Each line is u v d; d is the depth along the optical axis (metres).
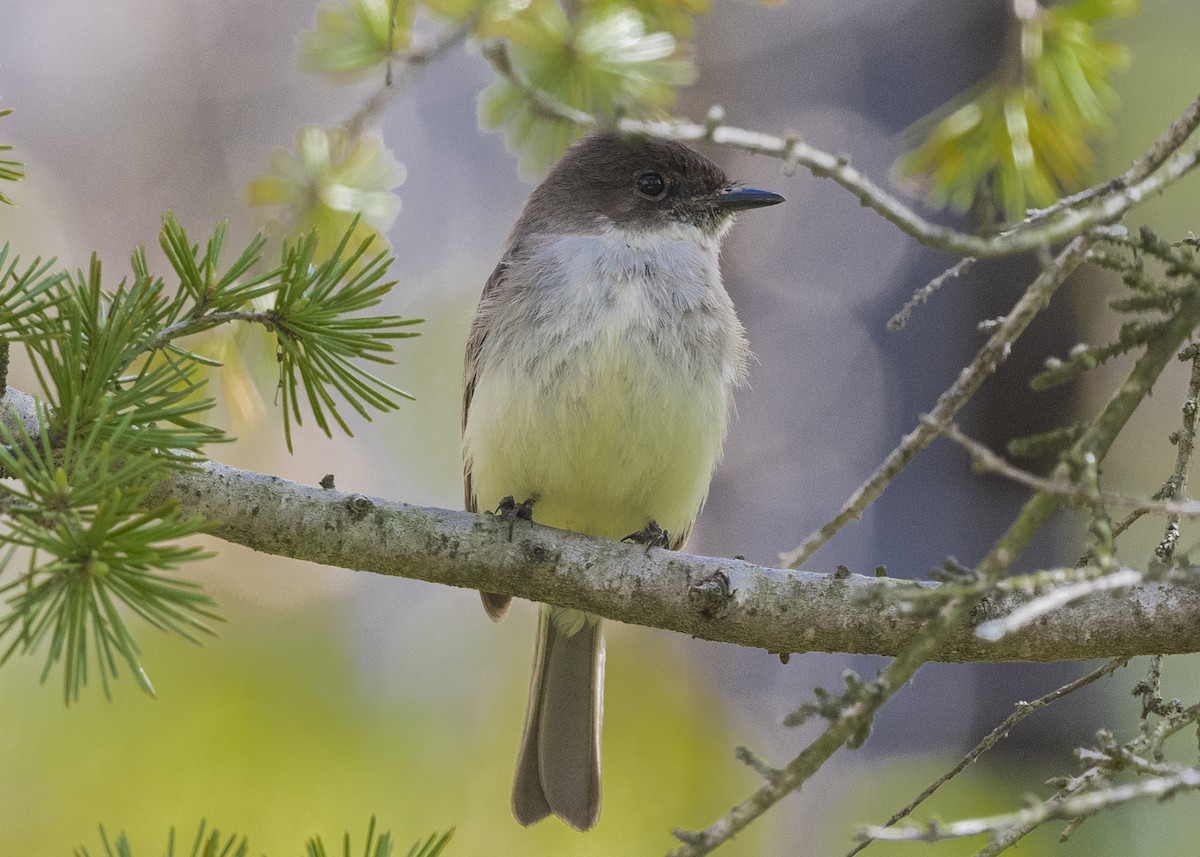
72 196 17.94
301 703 12.00
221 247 5.66
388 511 6.79
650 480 8.94
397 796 11.78
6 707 10.90
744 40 16.48
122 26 18.56
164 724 11.26
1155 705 5.77
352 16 7.80
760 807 4.31
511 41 7.84
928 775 12.46
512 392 8.77
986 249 4.53
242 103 18.48
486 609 9.72
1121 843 11.05
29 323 5.33
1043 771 11.96
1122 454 13.48
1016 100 7.53
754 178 16.72
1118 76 13.29
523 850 11.90
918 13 15.12
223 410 8.30
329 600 12.86
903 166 7.80
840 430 16.42
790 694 15.30
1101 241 4.98
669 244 9.41
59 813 10.74
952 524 12.64
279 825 11.26
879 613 6.54
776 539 16.41
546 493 9.07
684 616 6.77
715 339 8.93
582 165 9.84
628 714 13.03
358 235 8.05
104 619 4.45
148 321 5.53
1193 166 4.64
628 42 7.85
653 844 12.40
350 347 5.79
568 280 8.85
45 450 4.86
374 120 7.92
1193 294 4.64
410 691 12.55
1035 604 4.18
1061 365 4.65
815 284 16.66
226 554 12.80
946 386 13.40
